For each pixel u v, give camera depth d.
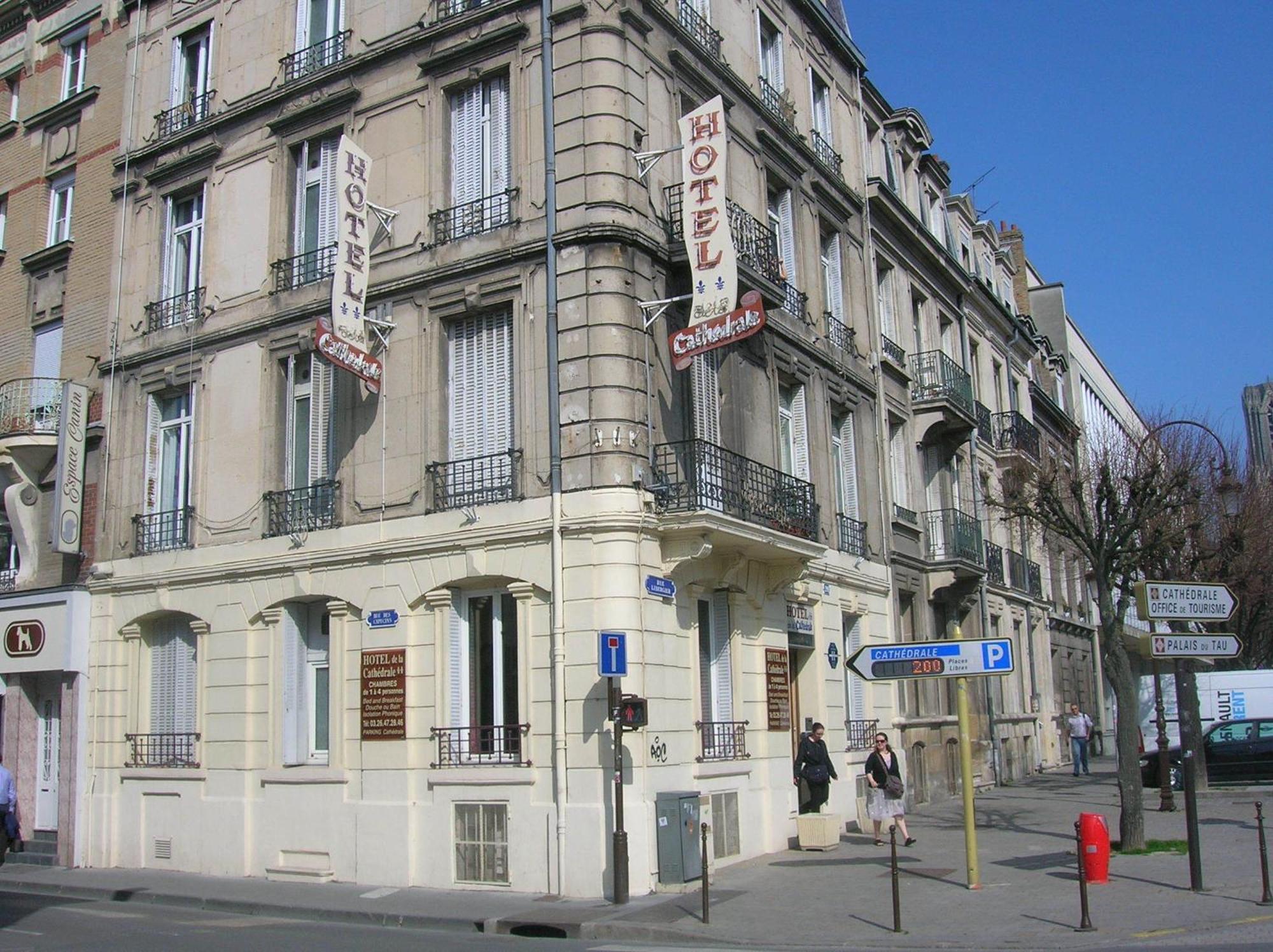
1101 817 13.85
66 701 20.14
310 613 18.05
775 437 19.33
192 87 21.55
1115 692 16.50
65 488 20.66
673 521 15.34
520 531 15.48
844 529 21.97
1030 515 21.02
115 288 21.47
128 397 20.81
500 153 17.14
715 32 19.47
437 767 15.77
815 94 24.30
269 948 11.27
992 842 17.83
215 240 20.11
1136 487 19.61
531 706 15.18
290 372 18.77
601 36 16.38
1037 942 10.77
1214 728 26.14
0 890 17.94
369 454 17.28
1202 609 13.73
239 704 17.98
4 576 22.16
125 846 19.09
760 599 18.16
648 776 14.74
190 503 19.53
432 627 16.25
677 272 17.06
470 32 17.53
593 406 15.37
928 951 10.71
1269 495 33.69
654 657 15.20
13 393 22.23
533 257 16.23
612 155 16.05
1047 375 44.41
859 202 24.81
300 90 19.25
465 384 16.83
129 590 19.86
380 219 17.77
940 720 25.66
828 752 19.89
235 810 17.66
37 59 24.48
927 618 26.31
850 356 23.22
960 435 29.09
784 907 13.15
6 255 23.81
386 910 13.89
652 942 11.95
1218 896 12.41
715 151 15.88
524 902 14.18
